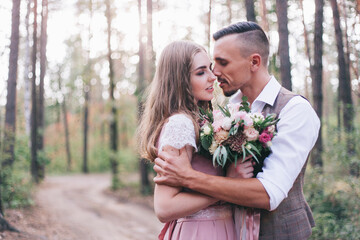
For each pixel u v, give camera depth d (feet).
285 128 5.72
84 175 77.61
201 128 5.82
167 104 6.00
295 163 5.49
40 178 41.70
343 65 20.10
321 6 18.79
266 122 5.55
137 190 42.14
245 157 5.65
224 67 6.23
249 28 6.17
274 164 5.50
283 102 5.95
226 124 5.43
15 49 22.16
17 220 21.13
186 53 6.03
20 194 25.88
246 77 6.25
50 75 80.18
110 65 45.78
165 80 6.08
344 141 18.44
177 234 6.01
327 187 17.08
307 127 5.70
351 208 15.67
